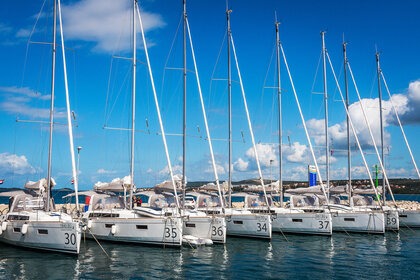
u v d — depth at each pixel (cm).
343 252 2627
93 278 1933
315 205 3712
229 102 3550
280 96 3728
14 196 2700
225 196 3516
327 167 4028
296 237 3222
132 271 2070
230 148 3512
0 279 1894
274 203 3959
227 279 1944
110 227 2783
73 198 5072
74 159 2605
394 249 2742
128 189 3011
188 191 3581
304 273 2066
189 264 2234
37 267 2112
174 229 2617
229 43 3597
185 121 3059
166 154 2984
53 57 2697
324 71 4194
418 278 1980
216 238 2869
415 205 5256
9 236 2577
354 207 3784
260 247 2780
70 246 2327
